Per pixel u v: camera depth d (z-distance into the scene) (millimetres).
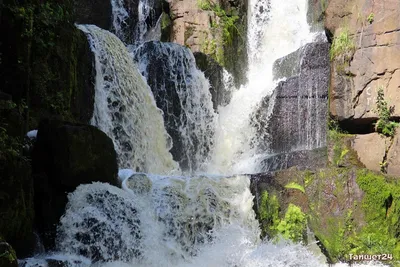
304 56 11531
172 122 12023
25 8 8109
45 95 8477
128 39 14992
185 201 8164
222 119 12766
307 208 8320
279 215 8398
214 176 8664
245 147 12148
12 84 7812
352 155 9969
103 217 7355
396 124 9609
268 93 12023
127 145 10555
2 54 7805
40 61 8469
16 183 6480
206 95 12883
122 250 7402
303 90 11328
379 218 8031
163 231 7844
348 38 10461
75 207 7266
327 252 8016
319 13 13742
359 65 10195
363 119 10031
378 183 8156
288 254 7992
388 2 10016
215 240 8242
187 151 12133
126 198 7656
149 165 11000
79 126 7535
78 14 13281
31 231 6941
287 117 11508
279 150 11531
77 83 9414
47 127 7500
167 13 15219
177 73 12391
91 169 7500
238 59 14891
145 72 12078
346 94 10289
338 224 8117
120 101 10609
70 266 6742
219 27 14625
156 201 7973
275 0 15055
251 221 8562
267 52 14891
